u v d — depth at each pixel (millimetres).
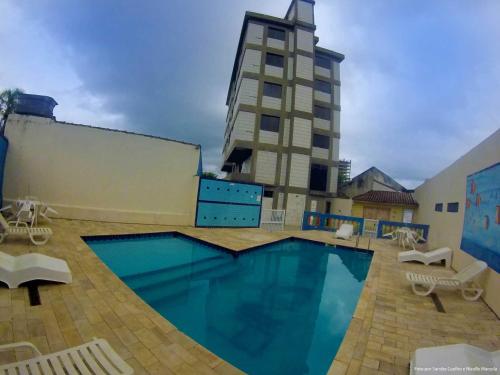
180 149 11961
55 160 10070
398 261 8547
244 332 4160
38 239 6637
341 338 4148
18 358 2314
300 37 22766
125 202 10984
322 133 24562
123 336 2838
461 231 7512
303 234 13086
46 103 10094
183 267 7043
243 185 13438
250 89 22141
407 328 3775
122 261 6910
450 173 9500
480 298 5289
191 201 12211
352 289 6602
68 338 2713
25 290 3736
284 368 3342
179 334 2959
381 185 25938
